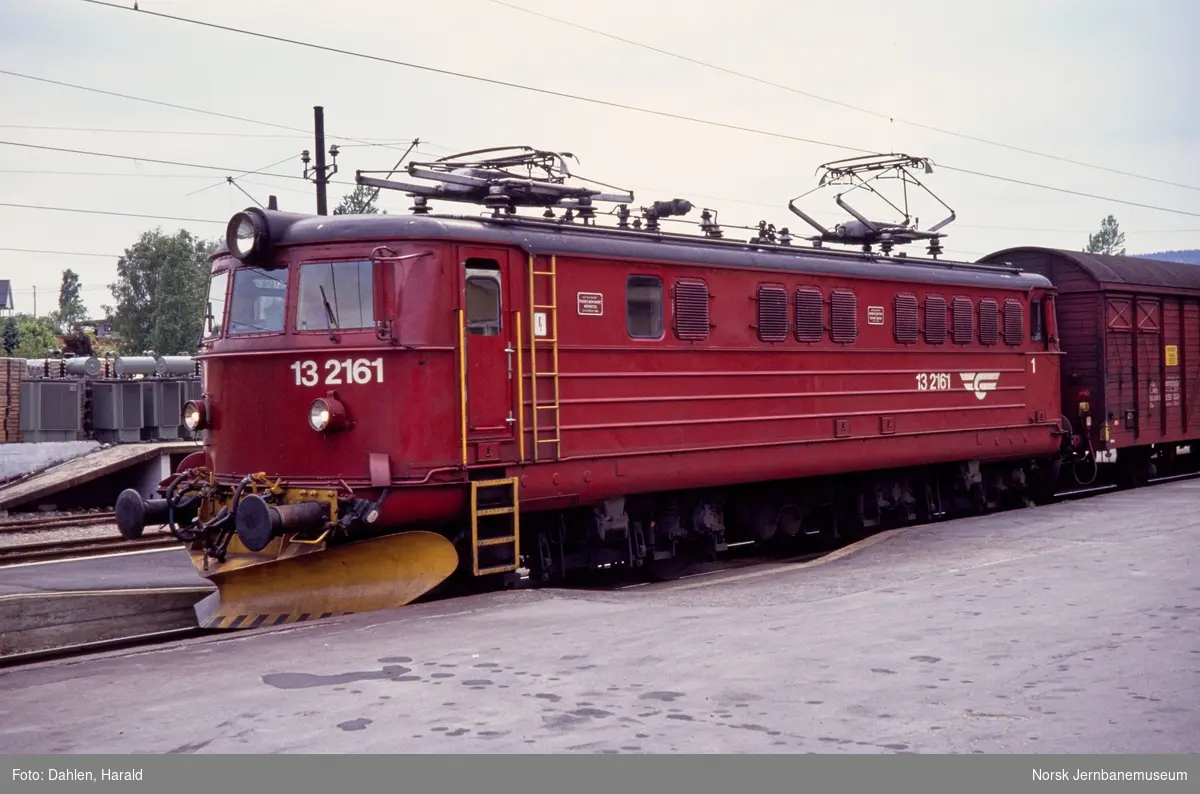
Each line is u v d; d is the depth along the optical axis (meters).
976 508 18.11
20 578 12.90
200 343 11.73
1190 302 23.05
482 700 6.40
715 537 14.12
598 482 11.96
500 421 11.01
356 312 10.50
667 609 9.04
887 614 8.71
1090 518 14.27
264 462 10.81
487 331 10.95
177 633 11.26
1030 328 18.38
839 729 5.84
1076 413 20.34
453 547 10.26
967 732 5.79
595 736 5.74
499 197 11.62
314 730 5.87
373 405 10.34
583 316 11.83
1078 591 9.48
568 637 8.00
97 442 24.83
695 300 13.00
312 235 10.66
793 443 14.14
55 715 6.19
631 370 12.30
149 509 11.02
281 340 10.69
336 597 10.38
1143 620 8.33
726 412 13.33
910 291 16.05
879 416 15.44
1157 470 23.53
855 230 17.31
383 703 6.36
